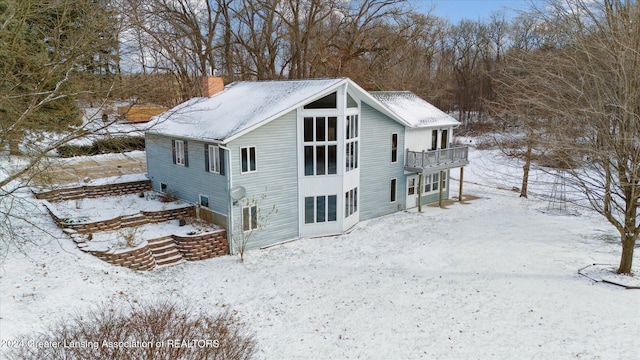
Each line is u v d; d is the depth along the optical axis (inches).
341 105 740.0
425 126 922.7
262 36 1445.6
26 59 441.1
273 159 700.0
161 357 284.7
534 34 834.2
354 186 813.2
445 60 2237.9
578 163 553.3
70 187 807.1
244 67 1467.8
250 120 683.4
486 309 482.3
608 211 559.5
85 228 642.8
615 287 528.7
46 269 508.7
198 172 733.3
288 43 1544.0
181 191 793.6
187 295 521.3
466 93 2222.0
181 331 324.5
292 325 456.1
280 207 722.8
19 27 424.2
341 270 610.5
